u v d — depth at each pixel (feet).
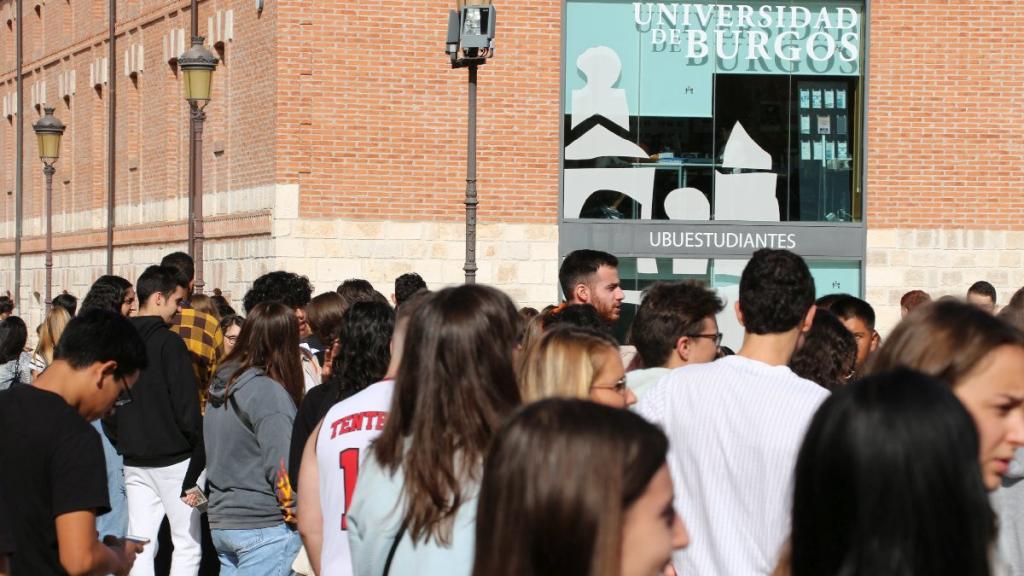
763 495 17.48
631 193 72.90
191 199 66.49
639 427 9.61
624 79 72.95
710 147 73.36
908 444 9.39
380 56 71.77
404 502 15.28
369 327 23.09
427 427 15.24
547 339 19.15
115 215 113.80
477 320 15.53
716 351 24.40
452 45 49.88
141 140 107.76
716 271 73.05
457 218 72.28
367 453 16.12
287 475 27.43
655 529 9.59
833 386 24.22
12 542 17.93
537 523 9.30
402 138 71.92
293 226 71.61
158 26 102.53
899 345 14.06
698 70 73.31
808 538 9.84
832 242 73.31
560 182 72.33
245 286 77.56
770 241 73.15
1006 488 16.76
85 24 122.72
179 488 34.24
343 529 18.95
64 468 19.17
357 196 71.92
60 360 20.33
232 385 28.43
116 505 33.86
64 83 129.90
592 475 9.30
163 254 98.73
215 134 86.22
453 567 14.89
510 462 9.50
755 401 17.79
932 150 73.46
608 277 33.60
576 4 72.59
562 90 72.33
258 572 28.60
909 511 9.35
